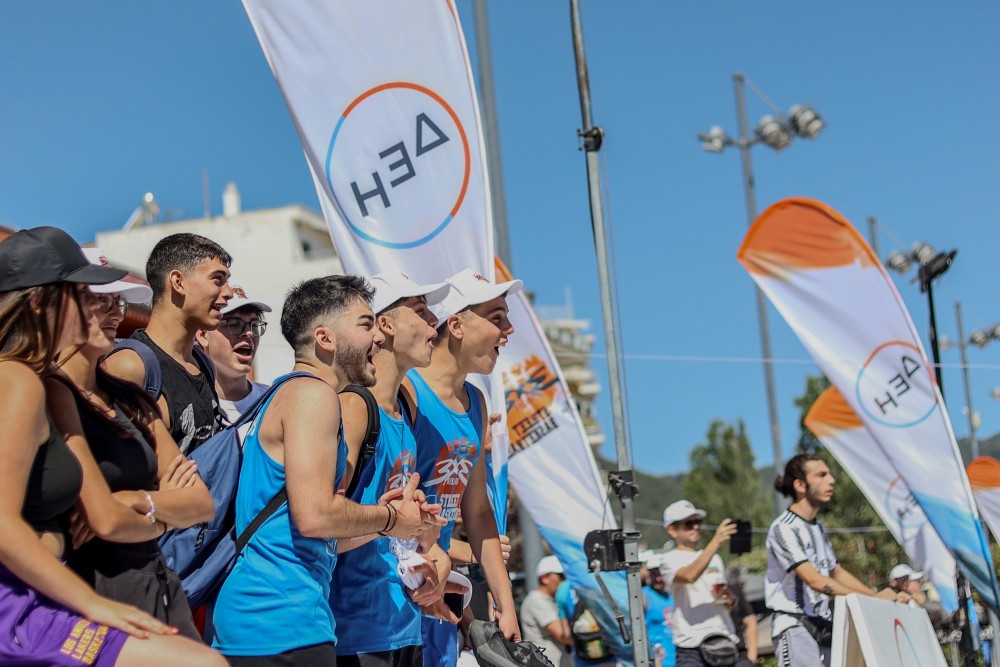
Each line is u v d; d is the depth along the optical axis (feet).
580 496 25.75
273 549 11.30
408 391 14.37
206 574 11.39
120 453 10.35
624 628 20.20
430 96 17.74
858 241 27.71
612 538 19.71
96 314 10.16
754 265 28.55
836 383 27.58
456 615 15.79
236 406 17.15
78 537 9.95
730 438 122.93
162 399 13.19
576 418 26.03
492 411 18.13
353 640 12.80
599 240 20.83
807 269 28.09
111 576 10.10
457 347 14.87
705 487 120.88
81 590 9.25
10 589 9.21
